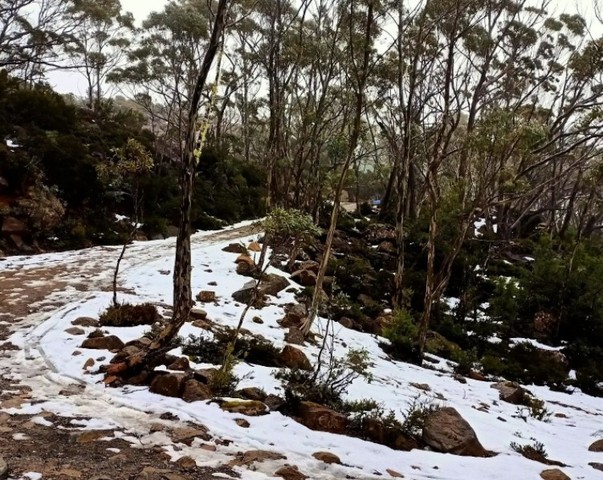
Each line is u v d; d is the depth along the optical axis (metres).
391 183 26.27
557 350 13.94
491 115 11.23
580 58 19.69
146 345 6.55
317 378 6.88
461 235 11.38
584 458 6.13
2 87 18.89
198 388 5.64
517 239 24.72
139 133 28.09
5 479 3.53
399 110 21.48
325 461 4.55
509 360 12.40
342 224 23.03
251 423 5.14
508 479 4.79
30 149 16.05
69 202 16.89
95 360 6.43
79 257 14.20
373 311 13.88
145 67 26.92
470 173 13.82
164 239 19.02
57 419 4.73
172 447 4.39
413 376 9.52
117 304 8.57
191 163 5.92
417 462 4.97
